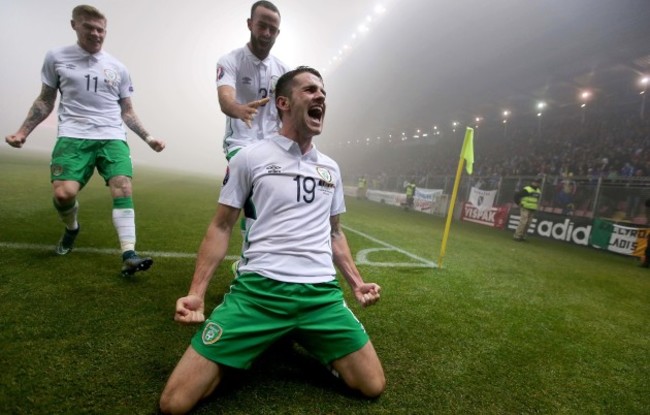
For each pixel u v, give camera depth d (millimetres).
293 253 1479
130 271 2418
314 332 1430
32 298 1985
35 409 1190
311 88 1553
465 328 2326
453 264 4438
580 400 1648
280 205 1529
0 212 4141
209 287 2580
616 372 1977
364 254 4477
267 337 1373
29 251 2816
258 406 1334
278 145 1593
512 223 11461
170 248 3492
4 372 1352
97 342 1629
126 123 2885
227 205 1520
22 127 2545
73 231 2789
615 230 8492
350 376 1436
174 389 1205
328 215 1665
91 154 2604
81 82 2574
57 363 1443
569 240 9586
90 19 2541
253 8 2469
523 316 2717
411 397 1509
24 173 8648
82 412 1203
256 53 2602
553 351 2141
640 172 12352
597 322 2811
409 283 3258
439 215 15242
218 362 1276
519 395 1623
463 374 1746
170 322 1899
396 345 1972
